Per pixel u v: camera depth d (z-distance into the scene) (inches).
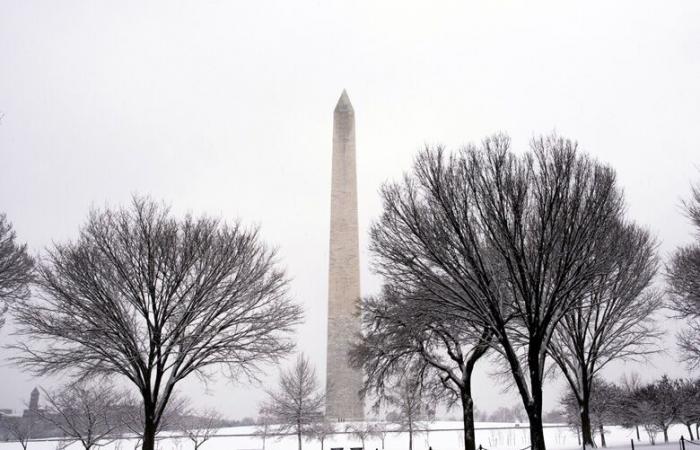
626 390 1723.7
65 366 800.9
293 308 908.6
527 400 740.0
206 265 843.4
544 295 800.3
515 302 853.2
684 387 1478.8
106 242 815.1
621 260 865.5
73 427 1106.7
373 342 1000.2
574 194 714.2
